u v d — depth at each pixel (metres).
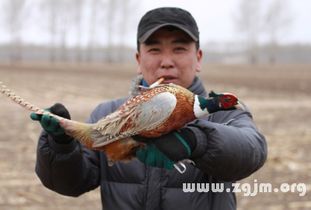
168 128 2.91
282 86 33.72
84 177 3.72
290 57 103.19
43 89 29.75
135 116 2.91
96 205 8.34
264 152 3.46
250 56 97.00
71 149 3.41
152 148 2.98
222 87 32.22
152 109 2.88
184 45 3.54
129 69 61.22
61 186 3.62
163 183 3.67
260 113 19.70
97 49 111.94
